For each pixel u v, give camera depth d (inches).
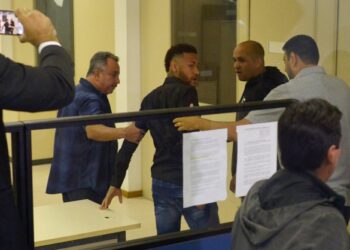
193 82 137.7
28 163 81.1
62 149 142.1
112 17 258.2
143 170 230.5
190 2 225.6
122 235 119.2
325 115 60.6
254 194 64.0
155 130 121.0
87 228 116.3
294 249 55.9
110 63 146.3
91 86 144.7
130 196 231.5
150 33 244.4
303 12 182.1
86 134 133.1
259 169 102.7
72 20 292.0
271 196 60.6
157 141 121.7
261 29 198.1
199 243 101.1
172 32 232.4
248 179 101.7
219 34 215.9
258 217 60.4
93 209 130.3
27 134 80.6
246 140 100.3
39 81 59.7
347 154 116.5
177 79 135.6
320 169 60.4
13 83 58.1
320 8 176.6
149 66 246.4
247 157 101.0
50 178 145.9
